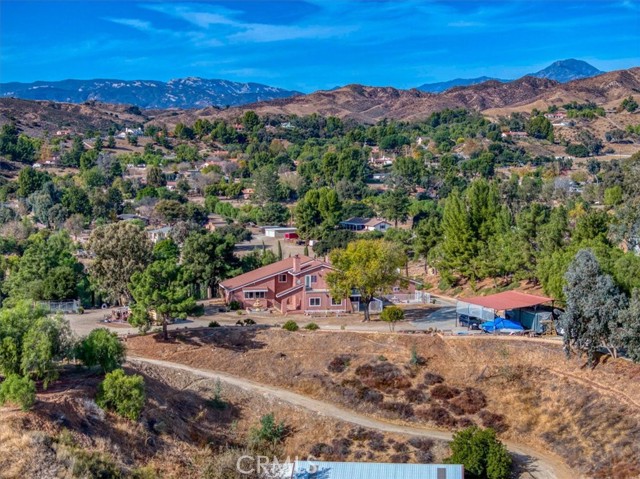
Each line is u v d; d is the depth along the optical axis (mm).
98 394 51562
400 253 81312
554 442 54906
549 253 82438
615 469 49812
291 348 69062
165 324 71375
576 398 57656
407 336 68750
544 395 59312
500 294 76688
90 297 93062
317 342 69312
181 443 52281
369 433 56250
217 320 81250
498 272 91375
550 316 70312
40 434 45594
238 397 61000
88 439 47625
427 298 92438
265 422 56531
